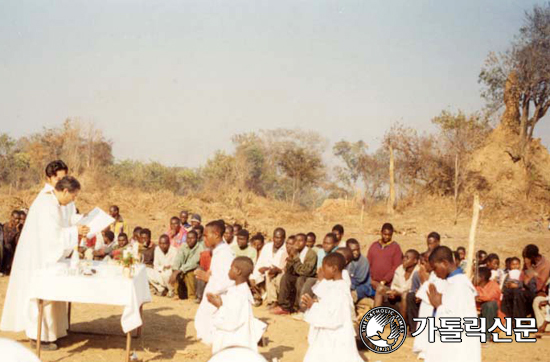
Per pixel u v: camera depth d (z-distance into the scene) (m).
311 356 6.97
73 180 7.61
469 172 38.31
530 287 10.70
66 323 8.18
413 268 10.17
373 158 46.53
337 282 7.04
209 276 8.03
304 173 47.97
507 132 39.56
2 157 43.28
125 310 7.23
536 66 38.19
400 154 40.38
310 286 10.80
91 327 9.34
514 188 37.16
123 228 14.16
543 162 39.91
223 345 6.93
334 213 36.56
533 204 36.78
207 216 29.31
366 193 45.50
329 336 6.90
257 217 32.53
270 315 11.31
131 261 7.37
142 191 34.19
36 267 7.49
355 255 10.28
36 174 42.66
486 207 35.69
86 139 39.78
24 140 43.66
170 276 12.41
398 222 33.41
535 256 10.91
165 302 12.10
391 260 10.59
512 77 38.66
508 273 11.71
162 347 8.41
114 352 7.96
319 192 53.69
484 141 39.12
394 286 10.31
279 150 53.53
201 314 8.01
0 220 24.86
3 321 7.54
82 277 7.24
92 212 7.96
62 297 7.23
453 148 38.50
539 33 38.59
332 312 6.85
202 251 12.36
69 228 7.60
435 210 37.12
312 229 29.56
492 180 38.06
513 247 24.42
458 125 38.34
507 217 34.88
